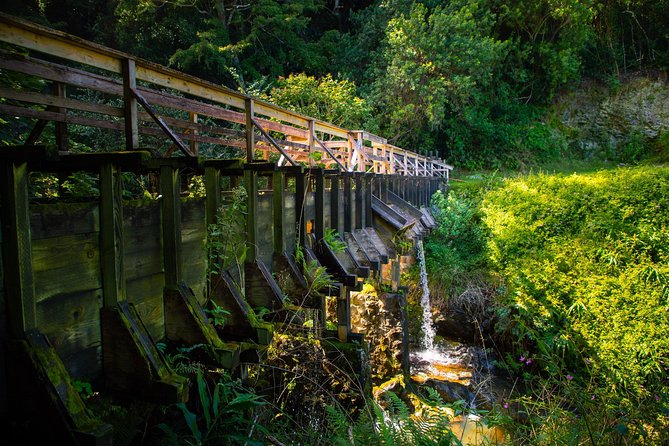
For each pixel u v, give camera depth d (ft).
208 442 7.08
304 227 11.20
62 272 5.19
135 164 5.68
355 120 43.21
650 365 17.98
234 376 9.14
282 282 10.05
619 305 20.61
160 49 48.65
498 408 12.01
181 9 48.29
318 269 10.68
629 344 19.06
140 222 6.45
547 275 22.97
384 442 7.30
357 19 57.72
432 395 9.96
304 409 10.43
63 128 8.50
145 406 6.81
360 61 53.67
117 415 6.16
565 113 62.64
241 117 11.91
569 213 26.61
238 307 8.02
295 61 53.62
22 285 4.60
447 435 7.48
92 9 51.24
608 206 25.68
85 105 7.70
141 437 7.24
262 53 50.31
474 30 50.11
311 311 12.15
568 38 58.23
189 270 7.57
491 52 48.44
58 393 4.58
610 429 8.49
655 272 21.21
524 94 62.49
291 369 10.64
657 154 56.44
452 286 25.32
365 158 22.58
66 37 6.24
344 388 11.86
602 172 32.22
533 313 22.24
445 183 40.91
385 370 19.07
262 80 39.91
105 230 5.76
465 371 21.02
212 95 10.05
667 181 25.81
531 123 60.49
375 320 19.93
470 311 24.23
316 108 39.42
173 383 5.58
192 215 7.67
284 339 10.35
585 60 64.28
